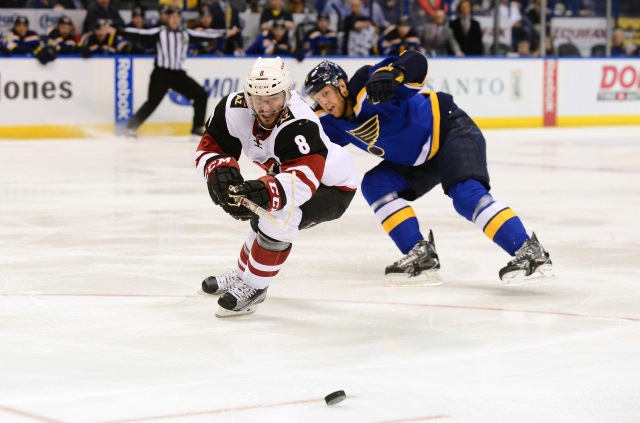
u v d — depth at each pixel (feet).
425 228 38.55
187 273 29.81
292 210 22.44
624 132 92.53
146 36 79.87
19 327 23.26
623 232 37.73
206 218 40.98
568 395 18.02
